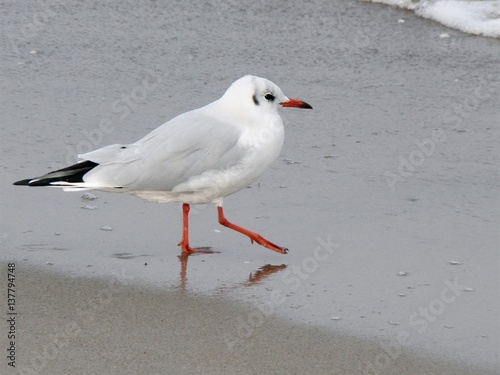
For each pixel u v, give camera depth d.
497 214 12.93
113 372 9.31
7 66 17.86
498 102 16.70
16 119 15.76
